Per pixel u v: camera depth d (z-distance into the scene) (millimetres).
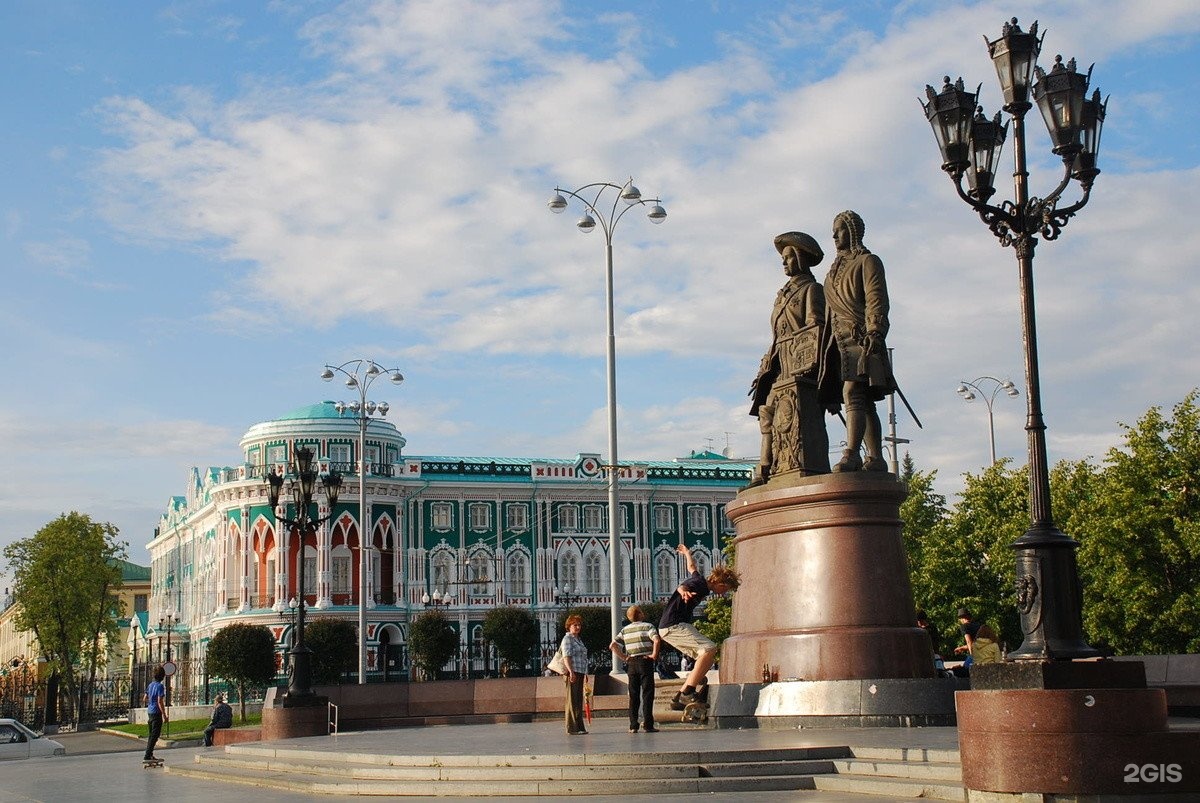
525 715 28438
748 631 17516
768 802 11312
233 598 76375
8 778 20656
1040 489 11016
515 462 83125
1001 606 42125
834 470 16859
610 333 34719
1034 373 11391
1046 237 12180
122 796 15297
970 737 10383
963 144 12625
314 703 26828
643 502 84750
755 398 18781
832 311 17375
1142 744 9820
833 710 15930
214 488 77562
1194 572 34969
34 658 102500
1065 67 12383
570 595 82000
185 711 68000
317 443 77625
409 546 79625
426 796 13352
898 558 16703
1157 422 36219
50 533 83250
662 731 17172
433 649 72000
